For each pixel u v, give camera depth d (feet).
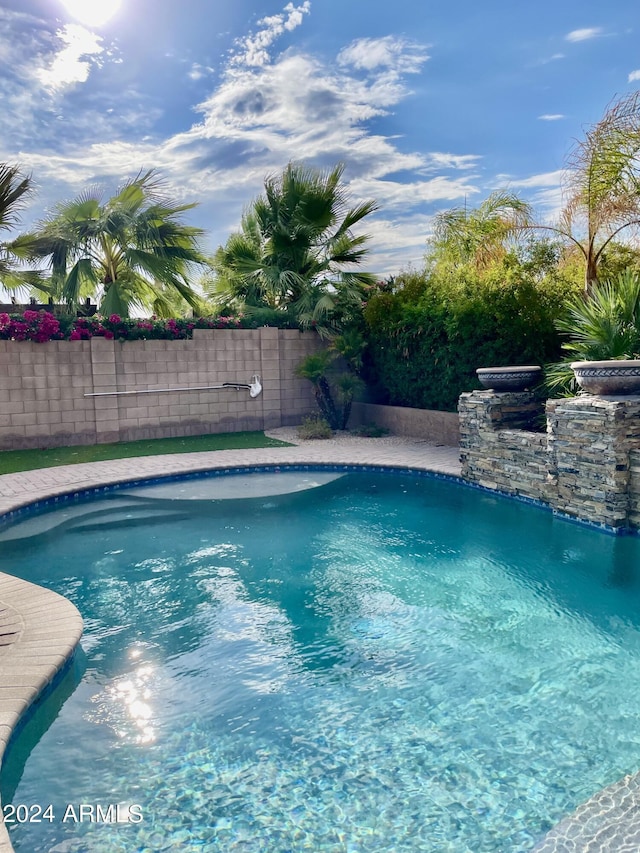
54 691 10.37
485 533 19.15
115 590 15.24
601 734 9.26
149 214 36.19
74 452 31.32
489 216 35.81
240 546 18.40
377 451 30.76
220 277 44.11
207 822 7.66
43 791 8.22
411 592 14.92
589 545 17.67
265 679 11.06
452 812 7.73
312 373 36.47
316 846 7.26
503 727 9.49
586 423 18.85
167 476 26.12
